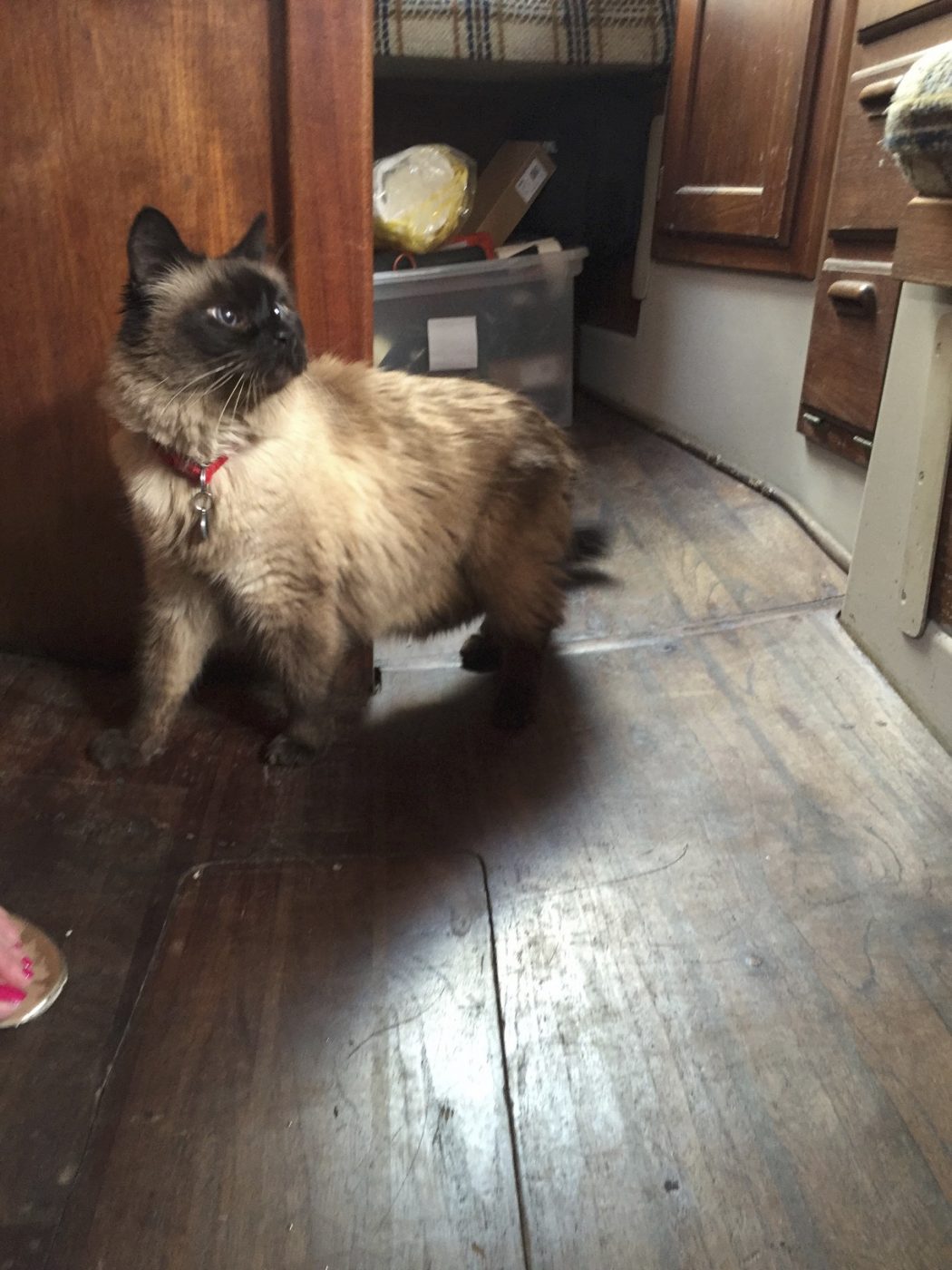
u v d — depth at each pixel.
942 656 1.46
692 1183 0.88
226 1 1.27
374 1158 0.90
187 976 1.10
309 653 1.41
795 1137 0.92
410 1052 1.01
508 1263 0.82
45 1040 1.02
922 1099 0.96
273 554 1.33
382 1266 0.82
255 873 1.25
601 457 2.50
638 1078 0.98
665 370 2.68
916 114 1.22
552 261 2.47
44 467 1.55
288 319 1.25
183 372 1.21
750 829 1.32
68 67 1.30
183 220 1.40
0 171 1.35
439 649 1.82
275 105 1.34
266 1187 0.88
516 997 1.07
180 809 1.37
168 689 1.48
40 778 1.42
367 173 1.39
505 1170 0.89
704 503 2.21
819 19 1.85
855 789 1.39
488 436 1.51
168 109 1.33
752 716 1.56
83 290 1.43
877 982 1.09
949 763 1.44
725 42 2.21
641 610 1.86
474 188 2.49
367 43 1.30
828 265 1.87
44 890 1.21
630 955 1.13
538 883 1.24
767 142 2.04
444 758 1.48
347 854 1.29
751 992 1.08
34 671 1.68
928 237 1.35
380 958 1.12
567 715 1.58
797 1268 0.82
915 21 1.59
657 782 1.42
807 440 2.05
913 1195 0.87
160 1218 0.85
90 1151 0.91
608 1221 0.85
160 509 1.29
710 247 2.35
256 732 1.55
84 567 1.63
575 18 2.41
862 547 1.68
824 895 1.21
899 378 1.53
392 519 1.43
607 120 2.79
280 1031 1.03
